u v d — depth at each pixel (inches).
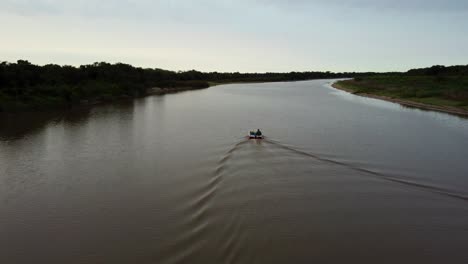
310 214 658.8
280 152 1090.7
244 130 1475.1
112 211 690.2
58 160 1044.5
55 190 808.3
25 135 1398.9
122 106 2448.3
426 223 631.8
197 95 3614.7
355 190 782.5
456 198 742.5
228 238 570.3
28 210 705.0
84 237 592.7
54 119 1811.0
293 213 661.3
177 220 642.2
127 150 1151.0
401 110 2178.9
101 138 1336.1
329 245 554.6
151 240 573.3
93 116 1929.1
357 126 1566.2
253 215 651.5
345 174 885.8
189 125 1619.1
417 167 945.5
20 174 922.1
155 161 1020.5
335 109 2252.7
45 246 569.0
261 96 3484.3
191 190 787.4
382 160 1008.2
